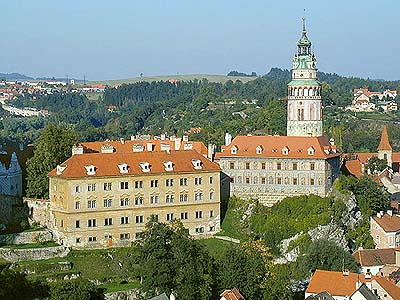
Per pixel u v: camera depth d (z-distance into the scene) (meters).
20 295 192.50
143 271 199.50
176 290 194.38
